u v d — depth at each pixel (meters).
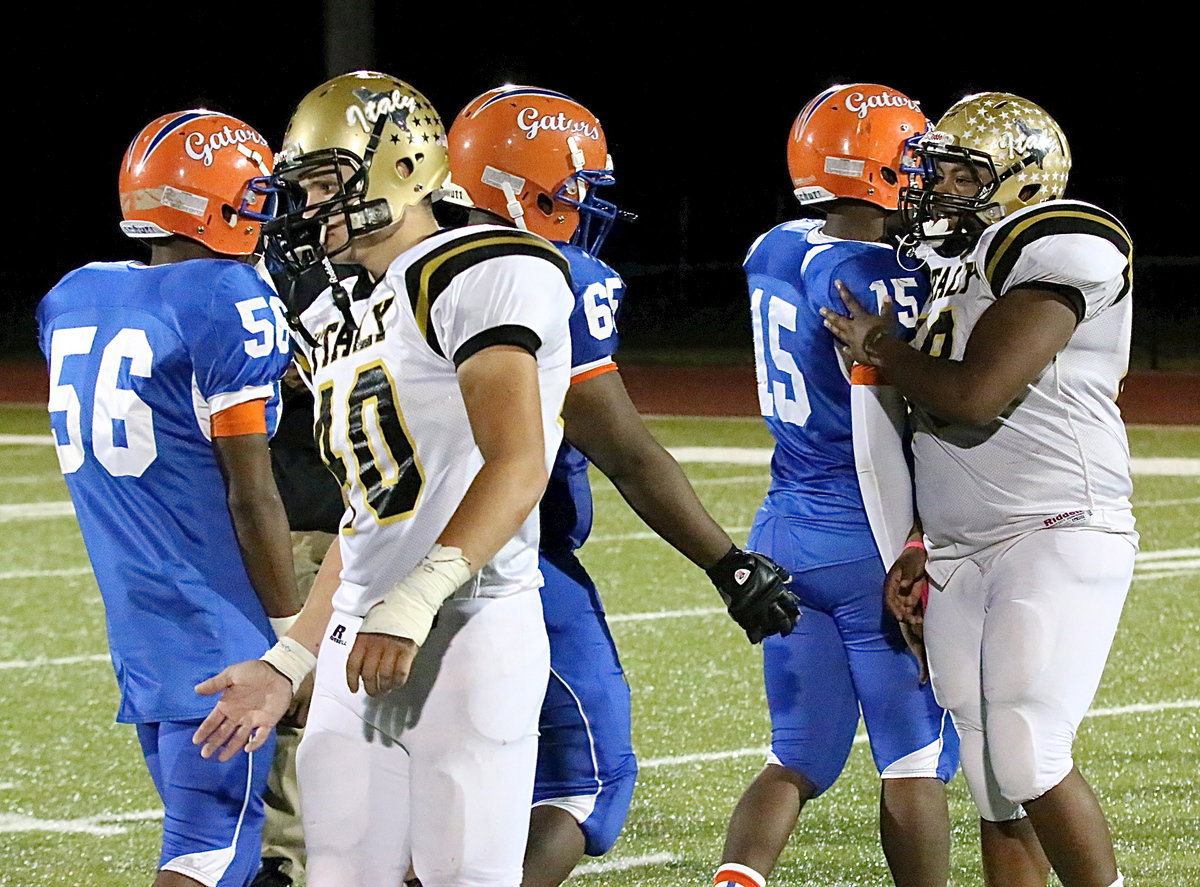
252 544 10.63
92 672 22.14
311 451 13.45
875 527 11.61
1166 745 18.25
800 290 12.05
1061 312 10.53
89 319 10.84
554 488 11.16
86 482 10.80
